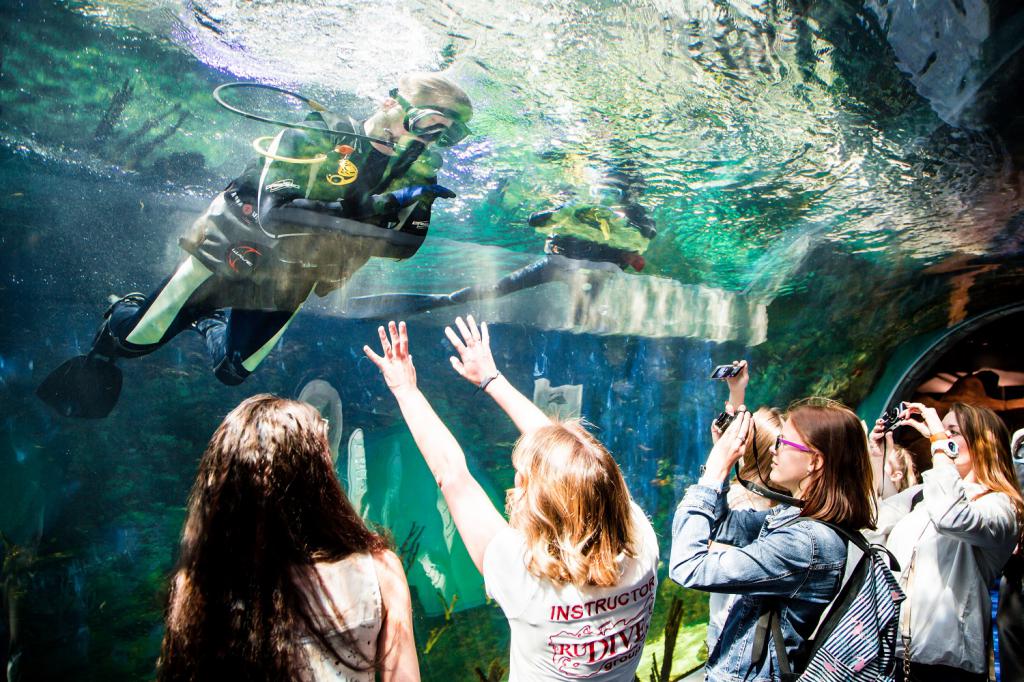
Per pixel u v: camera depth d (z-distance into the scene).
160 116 3.33
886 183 5.84
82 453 4.15
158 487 4.60
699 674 6.00
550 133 4.58
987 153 5.30
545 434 1.91
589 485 1.77
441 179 4.87
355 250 3.41
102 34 2.91
